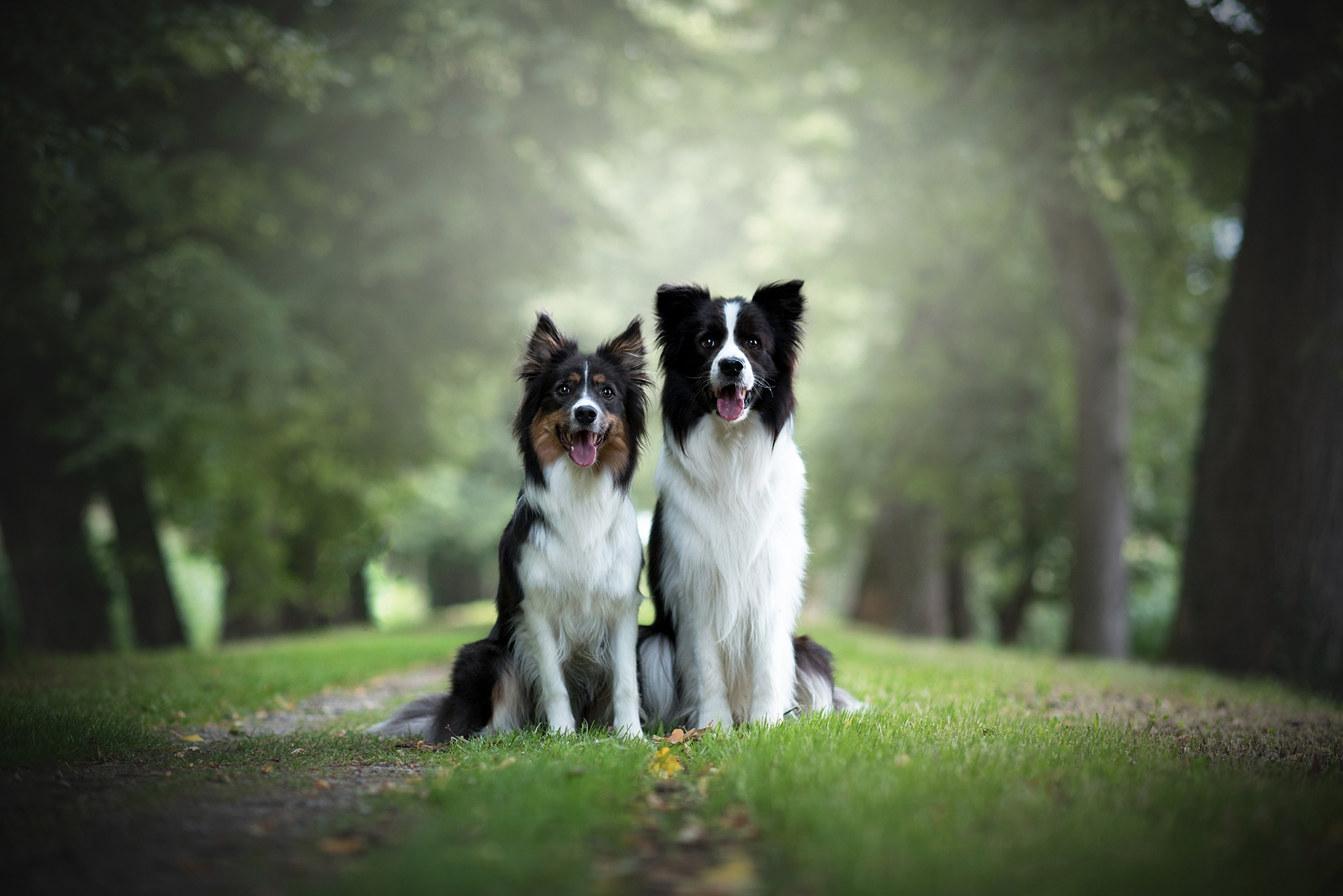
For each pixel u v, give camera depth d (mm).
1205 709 7039
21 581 12766
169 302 11242
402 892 2598
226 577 18625
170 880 2795
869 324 21188
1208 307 16625
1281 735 5699
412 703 5688
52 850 3049
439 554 31578
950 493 17828
